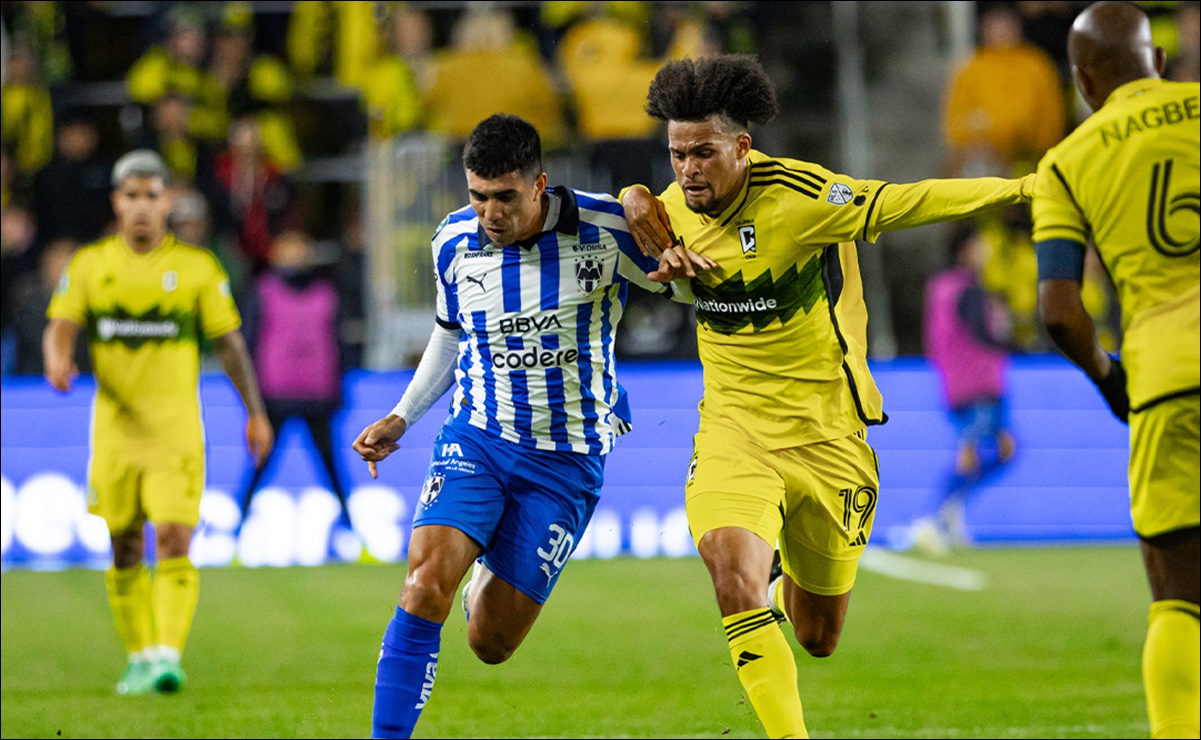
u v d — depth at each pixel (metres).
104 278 25.55
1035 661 27.22
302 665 27.69
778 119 58.38
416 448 47.75
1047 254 13.70
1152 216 13.48
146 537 45.22
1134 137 13.54
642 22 55.25
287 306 45.94
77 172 53.34
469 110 53.31
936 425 49.22
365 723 22.16
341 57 55.62
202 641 30.67
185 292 25.88
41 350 48.38
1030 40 57.22
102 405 25.84
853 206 15.88
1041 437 49.41
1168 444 13.48
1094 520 49.22
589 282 16.91
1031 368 49.75
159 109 53.72
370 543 46.91
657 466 48.62
